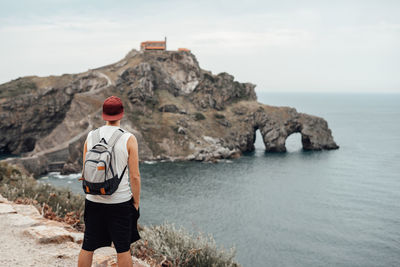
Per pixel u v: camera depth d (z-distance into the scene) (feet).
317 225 208.23
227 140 479.41
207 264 22.68
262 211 229.04
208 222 202.90
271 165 384.68
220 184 293.84
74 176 327.67
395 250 175.63
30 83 519.19
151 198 246.06
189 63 578.66
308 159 429.38
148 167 360.28
